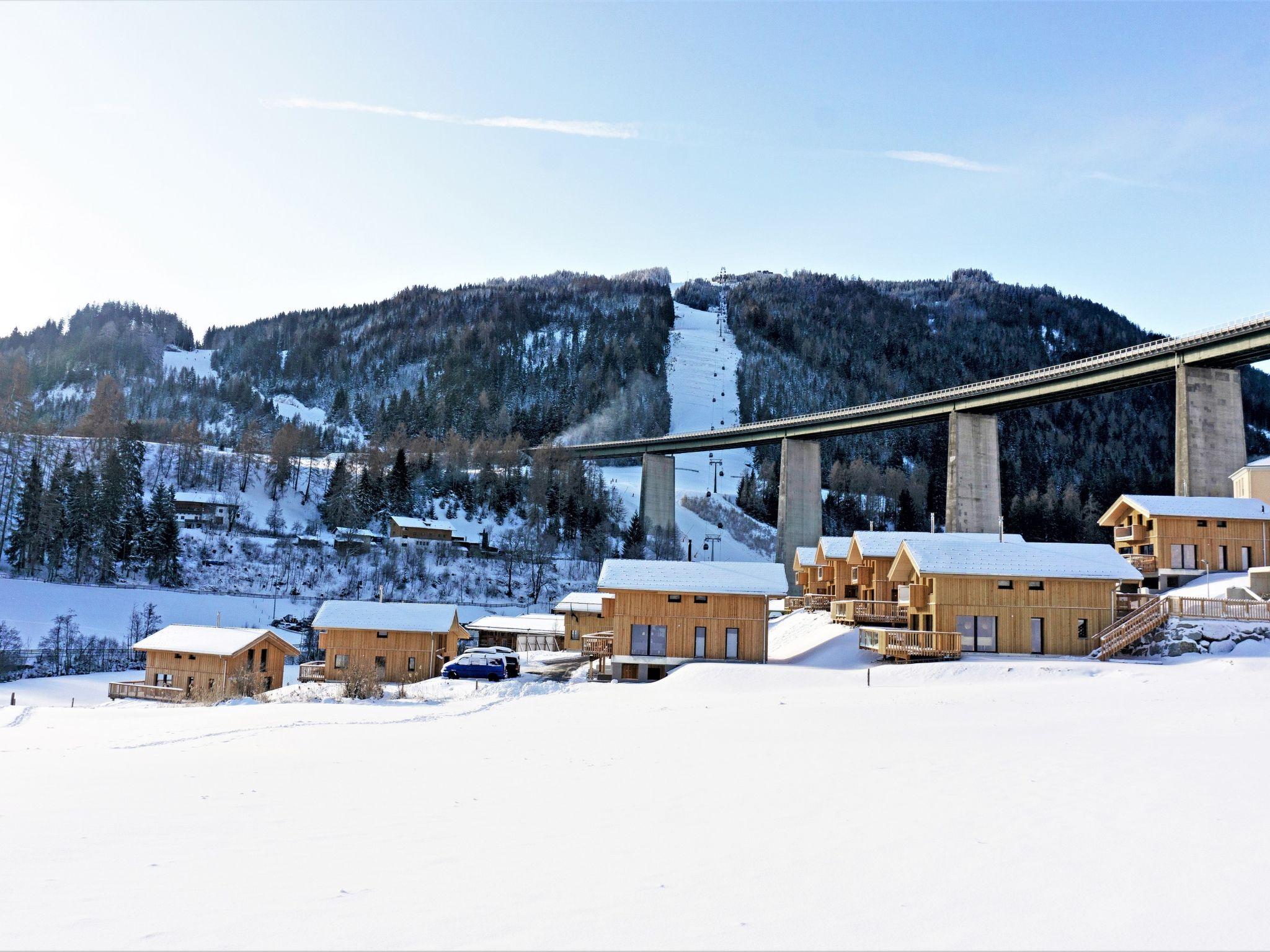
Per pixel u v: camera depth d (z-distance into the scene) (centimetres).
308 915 776
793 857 978
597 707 3203
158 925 748
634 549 14875
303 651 8175
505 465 18188
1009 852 985
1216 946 693
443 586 11838
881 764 1641
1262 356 8088
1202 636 4319
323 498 15488
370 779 1602
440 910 788
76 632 8231
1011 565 4566
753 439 14812
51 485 10894
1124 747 1766
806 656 4975
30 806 1361
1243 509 5903
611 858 978
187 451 15438
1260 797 1262
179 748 2216
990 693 3209
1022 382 10375
